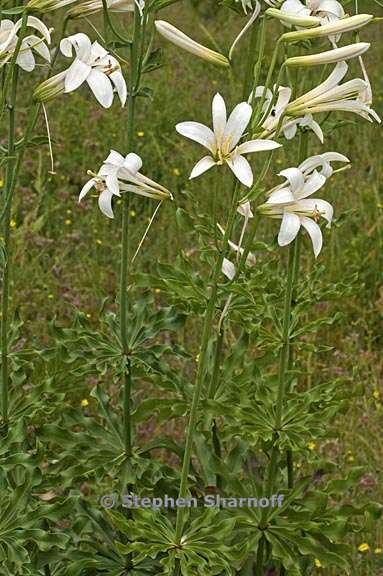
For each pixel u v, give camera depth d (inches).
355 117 346.3
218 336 136.6
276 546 130.5
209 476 140.2
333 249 252.5
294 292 146.0
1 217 117.3
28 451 134.3
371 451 186.4
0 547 121.1
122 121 326.3
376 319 233.9
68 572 132.1
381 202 281.0
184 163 303.9
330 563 130.8
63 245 256.7
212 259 139.4
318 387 137.4
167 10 490.0
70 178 295.1
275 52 102.1
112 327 138.1
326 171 111.4
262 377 144.5
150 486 138.3
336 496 145.3
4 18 132.0
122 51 335.6
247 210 108.0
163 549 116.3
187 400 138.9
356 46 101.2
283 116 105.9
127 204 129.0
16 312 138.2
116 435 142.5
